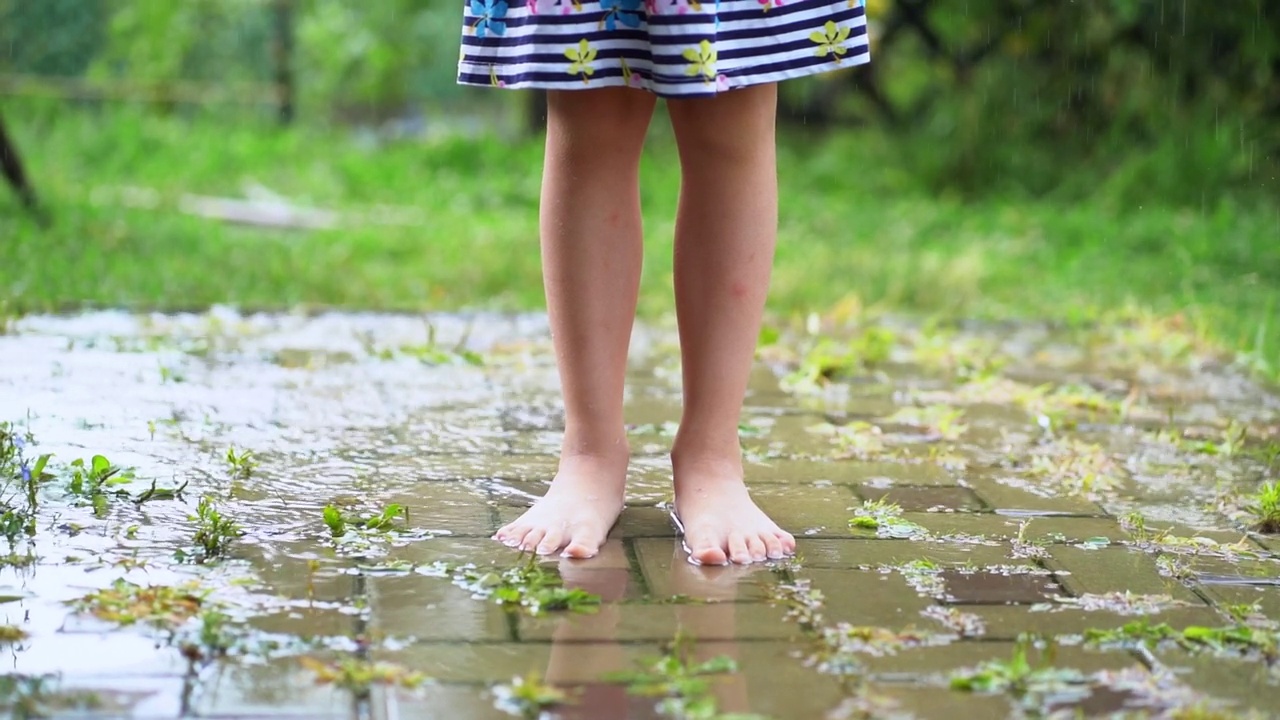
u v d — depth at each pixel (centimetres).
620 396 183
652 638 144
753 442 236
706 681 133
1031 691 132
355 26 946
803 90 827
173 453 212
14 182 477
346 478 203
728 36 163
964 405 272
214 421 233
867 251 525
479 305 405
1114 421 262
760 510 192
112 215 520
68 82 845
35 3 855
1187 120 647
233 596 152
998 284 460
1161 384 300
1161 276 462
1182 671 139
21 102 786
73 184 631
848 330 362
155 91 823
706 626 148
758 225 176
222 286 397
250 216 601
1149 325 365
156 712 124
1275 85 638
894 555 175
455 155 765
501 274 447
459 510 189
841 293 426
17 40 854
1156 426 258
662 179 710
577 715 125
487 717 125
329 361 291
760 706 128
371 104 974
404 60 954
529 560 168
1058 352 339
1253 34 627
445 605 152
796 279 438
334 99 957
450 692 130
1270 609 158
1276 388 297
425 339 321
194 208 611
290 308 353
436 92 991
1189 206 611
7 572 157
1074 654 142
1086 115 695
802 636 146
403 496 195
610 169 176
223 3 908
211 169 723
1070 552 178
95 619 143
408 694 129
